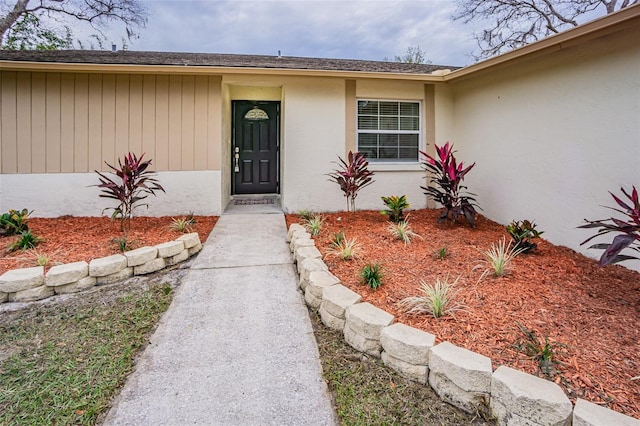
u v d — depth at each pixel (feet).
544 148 15.49
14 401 6.19
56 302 10.25
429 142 22.63
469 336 7.43
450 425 5.86
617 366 6.43
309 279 10.25
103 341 8.19
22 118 18.84
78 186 19.42
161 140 19.88
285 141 21.15
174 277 12.14
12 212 15.61
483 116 19.77
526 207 16.63
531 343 7.07
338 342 8.27
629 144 11.82
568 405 5.22
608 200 12.62
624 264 11.80
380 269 10.86
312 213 20.59
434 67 26.86
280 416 6.00
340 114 21.65
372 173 19.77
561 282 10.37
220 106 20.24
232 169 25.86
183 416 5.94
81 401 6.22
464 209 17.22
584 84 13.44
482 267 11.35
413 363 6.88
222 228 17.94
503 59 16.01
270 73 19.06
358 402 6.36
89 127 19.33
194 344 8.11
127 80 19.49
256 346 8.06
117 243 13.94
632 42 11.60
